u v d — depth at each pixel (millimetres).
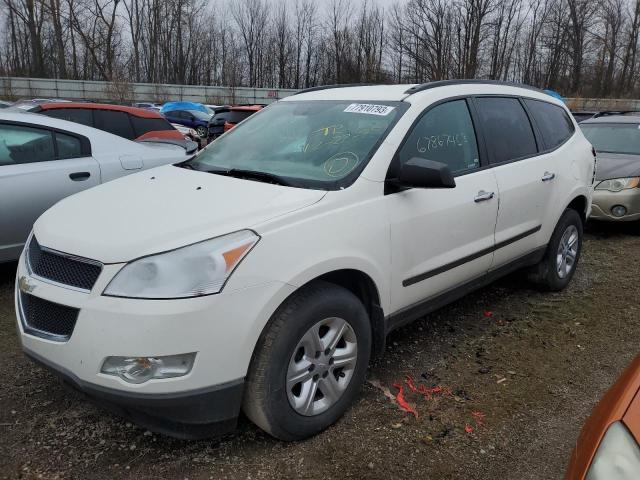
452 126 3666
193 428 2473
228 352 2387
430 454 2725
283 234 2568
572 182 4746
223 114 17375
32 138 4793
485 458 2715
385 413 3049
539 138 4516
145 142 6227
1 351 3633
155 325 2260
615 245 6891
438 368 3578
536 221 4383
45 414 2971
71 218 2797
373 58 46719
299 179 3043
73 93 40250
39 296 2518
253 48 55312
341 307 2785
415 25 39719
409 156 3256
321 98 3887
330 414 2850
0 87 38906
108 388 2328
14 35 48906
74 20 44062
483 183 3736
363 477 2551
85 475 2525
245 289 2406
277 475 2551
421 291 3371
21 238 4602
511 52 45406
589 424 1750
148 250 2379
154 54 50656
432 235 3334
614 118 8852
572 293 5031
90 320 2330
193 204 2746
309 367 2715
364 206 2932
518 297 4887
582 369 3621
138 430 2861
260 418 2584
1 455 2637
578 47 49875
